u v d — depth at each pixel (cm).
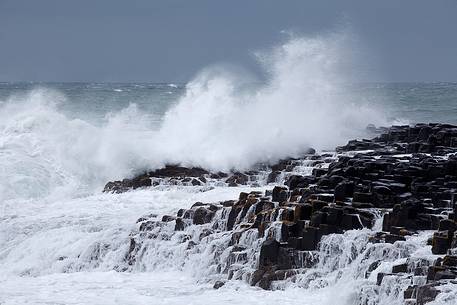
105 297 5934
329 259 5997
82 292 6100
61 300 5872
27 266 7162
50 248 7344
